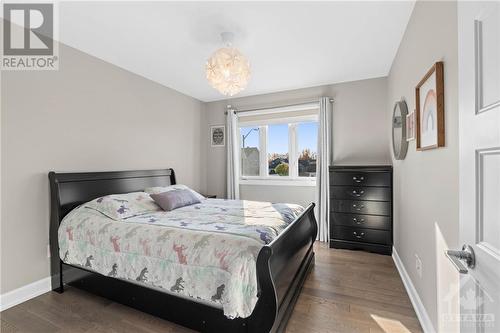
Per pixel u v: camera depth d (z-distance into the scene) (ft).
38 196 7.22
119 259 6.06
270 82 11.94
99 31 7.28
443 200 4.56
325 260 9.57
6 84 6.63
